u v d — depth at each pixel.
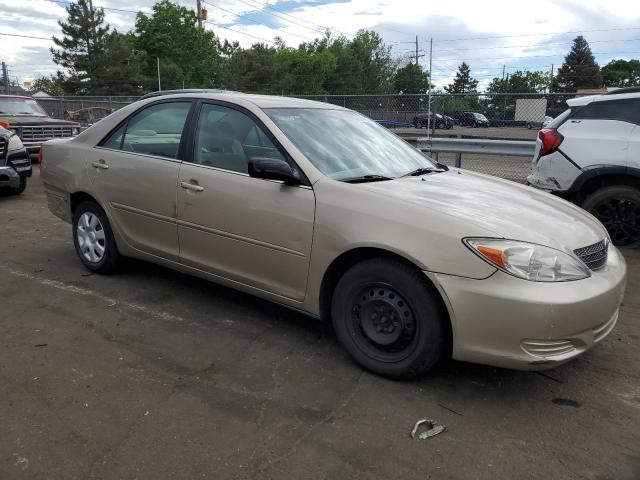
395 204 3.16
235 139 3.91
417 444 2.69
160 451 2.58
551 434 2.80
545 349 2.87
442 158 13.69
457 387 3.22
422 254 2.98
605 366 3.54
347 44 82.81
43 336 3.75
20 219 7.31
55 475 2.41
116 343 3.68
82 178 4.83
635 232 6.09
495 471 2.51
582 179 6.12
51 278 4.91
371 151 4.05
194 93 4.32
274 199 3.55
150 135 4.43
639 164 5.80
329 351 3.63
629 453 2.66
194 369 3.36
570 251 3.02
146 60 66.50
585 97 6.35
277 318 4.15
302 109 4.15
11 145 8.68
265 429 2.77
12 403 2.94
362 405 3.01
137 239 4.51
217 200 3.83
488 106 12.53
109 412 2.88
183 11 69.38
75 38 58.75
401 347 3.19
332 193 3.35
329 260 3.32
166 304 4.37
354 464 2.53
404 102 14.15
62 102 23.59
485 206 3.28
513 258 2.85
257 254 3.69
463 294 2.89
